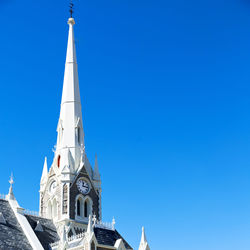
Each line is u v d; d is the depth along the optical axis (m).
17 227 83.62
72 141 106.25
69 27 120.00
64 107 110.38
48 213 101.12
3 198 90.81
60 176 100.94
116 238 92.19
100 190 105.62
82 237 83.06
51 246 86.88
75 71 115.00
